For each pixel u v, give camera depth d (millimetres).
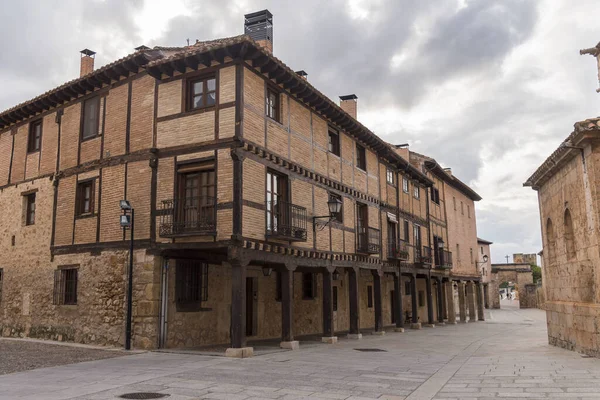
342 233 17906
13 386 8211
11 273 17469
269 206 13859
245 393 7750
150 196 13625
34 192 17266
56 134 16891
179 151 13414
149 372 9703
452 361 11891
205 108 13242
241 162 12609
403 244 23562
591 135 11148
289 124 15148
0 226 18359
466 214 38156
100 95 15641
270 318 18172
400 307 22672
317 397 7480
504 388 8055
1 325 17359
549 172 14594
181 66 13531
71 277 15477
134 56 14070
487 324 30234
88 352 12672
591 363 10711
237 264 12250
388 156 22594
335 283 22609
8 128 19000
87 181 15461
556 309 14906
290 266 14406
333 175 17734
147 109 14297
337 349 14414
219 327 15219
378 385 8508
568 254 13602
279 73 14195
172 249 12984
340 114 17516
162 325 13289
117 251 14164
